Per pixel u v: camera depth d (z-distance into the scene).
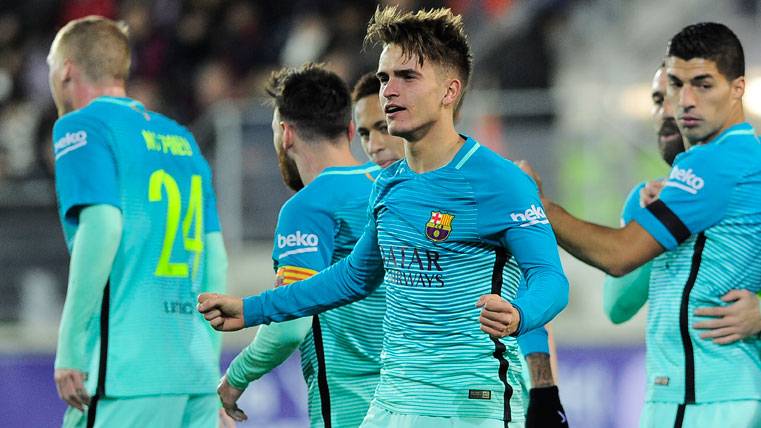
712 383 15.28
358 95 17.36
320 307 13.56
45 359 29.89
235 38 39.47
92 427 15.99
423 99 12.65
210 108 38.69
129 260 16.25
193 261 17.12
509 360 12.98
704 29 15.46
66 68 16.94
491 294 11.62
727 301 15.31
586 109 31.78
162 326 16.44
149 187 16.56
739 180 15.30
